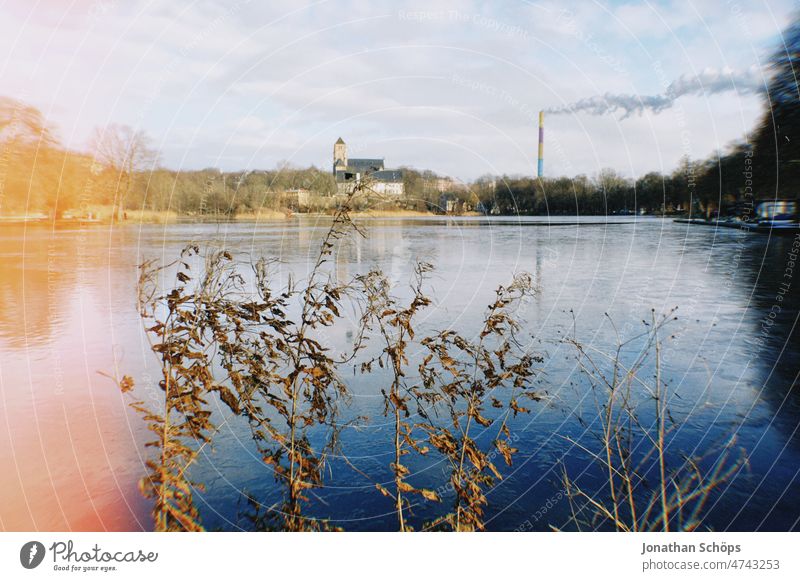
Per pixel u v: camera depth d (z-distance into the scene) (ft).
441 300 35.19
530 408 17.54
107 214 104.68
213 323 9.97
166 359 9.61
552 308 33.09
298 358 10.50
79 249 67.51
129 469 13.75
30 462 14.15
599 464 14.24
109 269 49.32
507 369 10.94
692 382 19.90
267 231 97.30
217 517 11.78
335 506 12.39
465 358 22.16
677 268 51.01
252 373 10.18
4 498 12.42
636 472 13.87
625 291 39.19
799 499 12.48
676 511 12.22
